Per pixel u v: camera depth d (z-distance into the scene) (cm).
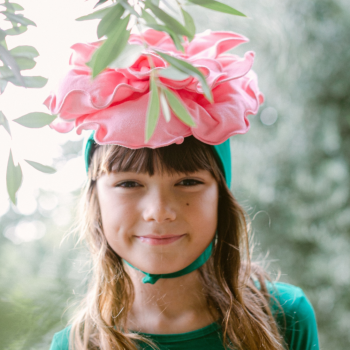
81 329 99
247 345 92
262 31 207
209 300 98
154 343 90
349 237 213
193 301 95
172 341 91
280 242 225
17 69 49
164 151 80
